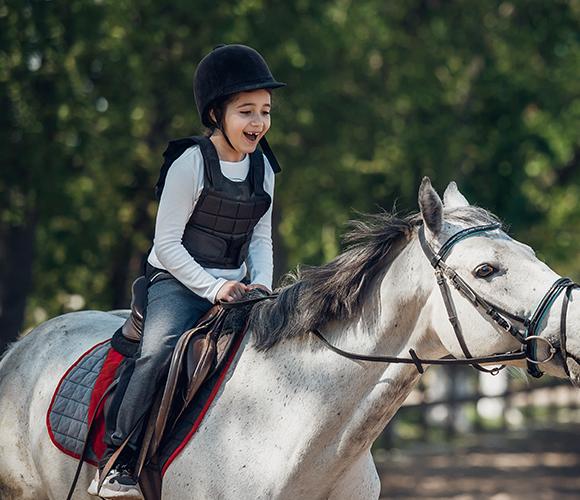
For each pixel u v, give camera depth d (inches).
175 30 636.1
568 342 196.5
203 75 233.0
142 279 247.0
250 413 223.8
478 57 860.0
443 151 802.8
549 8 876.0
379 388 215.8
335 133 721.0
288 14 667.4
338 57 735.1
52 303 748.0
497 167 889.5
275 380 224.2
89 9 585.3
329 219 795.4
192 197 231.3
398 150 786.8
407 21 831.7
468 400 941.8
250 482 218.8
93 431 241.6
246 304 231.1
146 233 732.7
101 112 637.3
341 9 748.6
